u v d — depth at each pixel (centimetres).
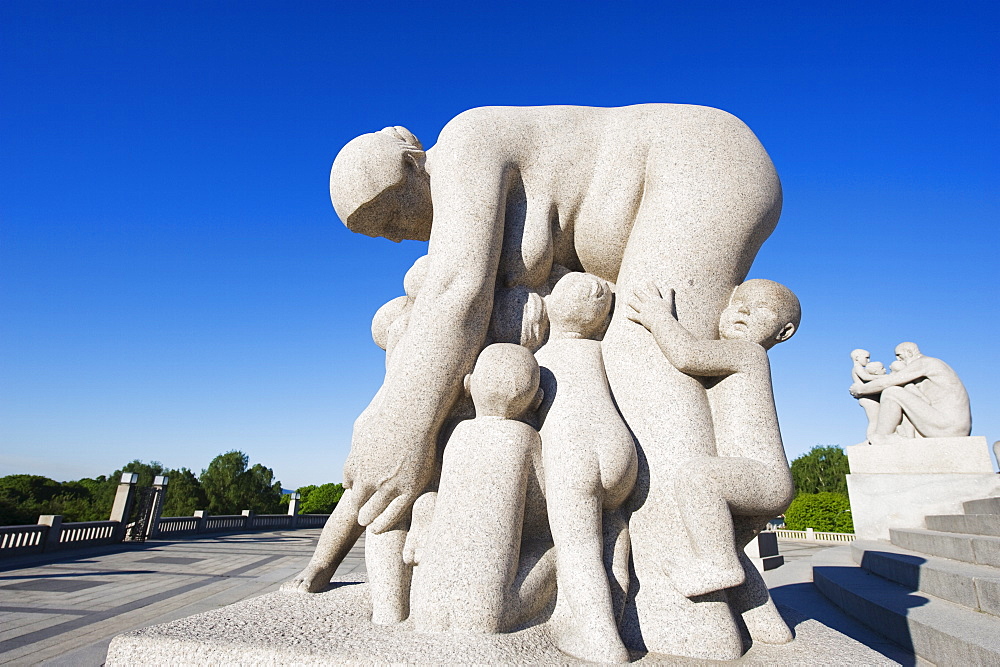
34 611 708
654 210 238
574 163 250
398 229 276
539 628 190
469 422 207
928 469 859
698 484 191
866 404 1012
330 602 237
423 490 222
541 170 248
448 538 187
